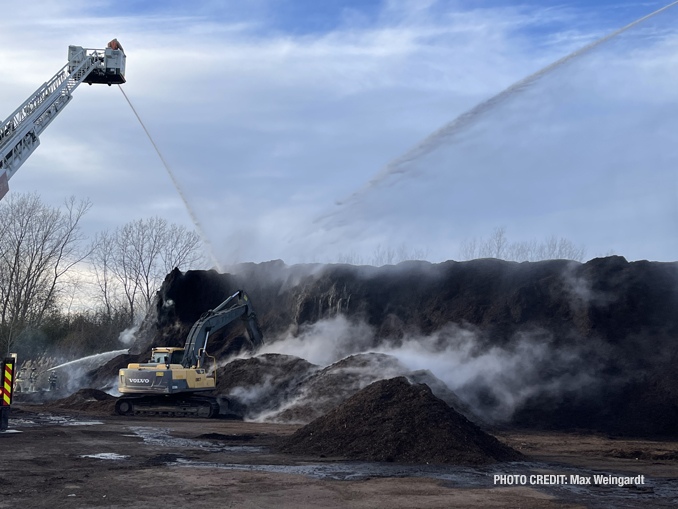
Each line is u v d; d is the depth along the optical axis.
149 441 16.17
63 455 13.17
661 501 10.03
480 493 10.19
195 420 24.45
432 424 14.52
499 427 24.11
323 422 15.81
